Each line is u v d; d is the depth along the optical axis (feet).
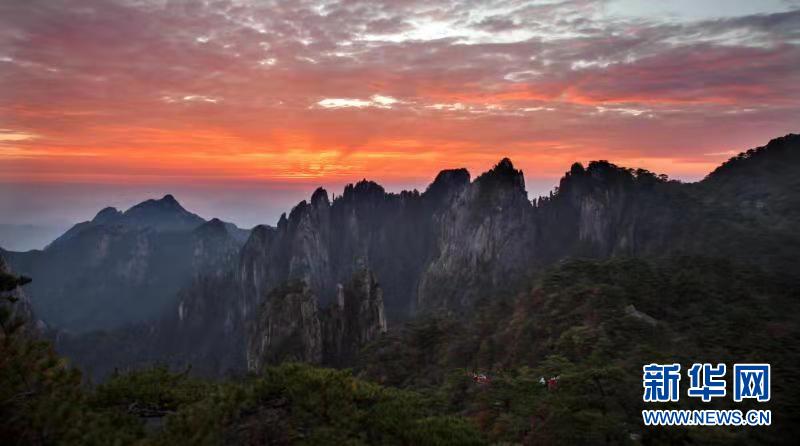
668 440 109.60
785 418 120.37
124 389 60.34
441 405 132.46
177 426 49.78
